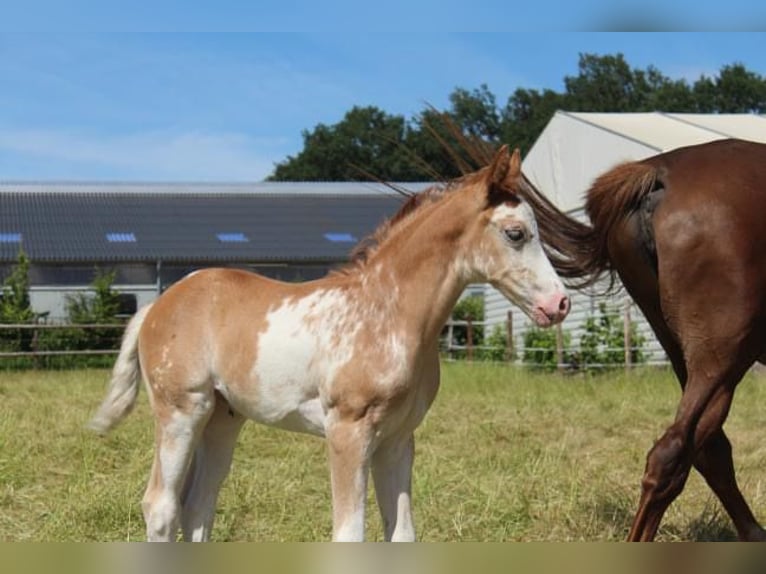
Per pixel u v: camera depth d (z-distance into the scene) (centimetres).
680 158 457
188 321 457
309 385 424
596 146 1864
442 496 612
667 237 436
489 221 417
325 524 564
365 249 445
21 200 3009
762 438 865
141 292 2542
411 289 419
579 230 484
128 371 484
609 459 760
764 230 428
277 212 3039
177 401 454
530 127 4912
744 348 429
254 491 623
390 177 3938
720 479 483
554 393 1194
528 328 1853
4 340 2003
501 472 688
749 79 4997
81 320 2117
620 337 1645
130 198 3119
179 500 457
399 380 407
